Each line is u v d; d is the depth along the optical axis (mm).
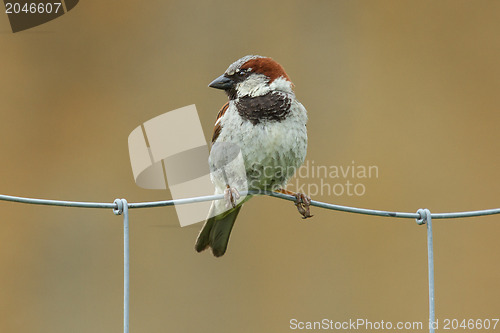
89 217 11398
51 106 11766
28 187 11367
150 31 12344
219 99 12219
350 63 12711
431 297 6184
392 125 12391
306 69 12664
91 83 11969
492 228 11797
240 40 12555
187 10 12516
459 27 12828
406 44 12781
